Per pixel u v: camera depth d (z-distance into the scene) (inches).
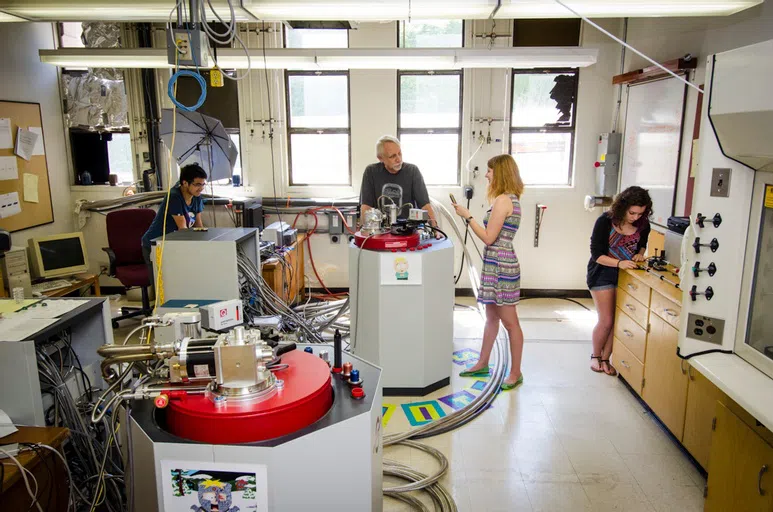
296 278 198.2
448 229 210.4
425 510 90.0
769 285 74.1
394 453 108.0
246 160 209.5
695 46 145.9
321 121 209.3
